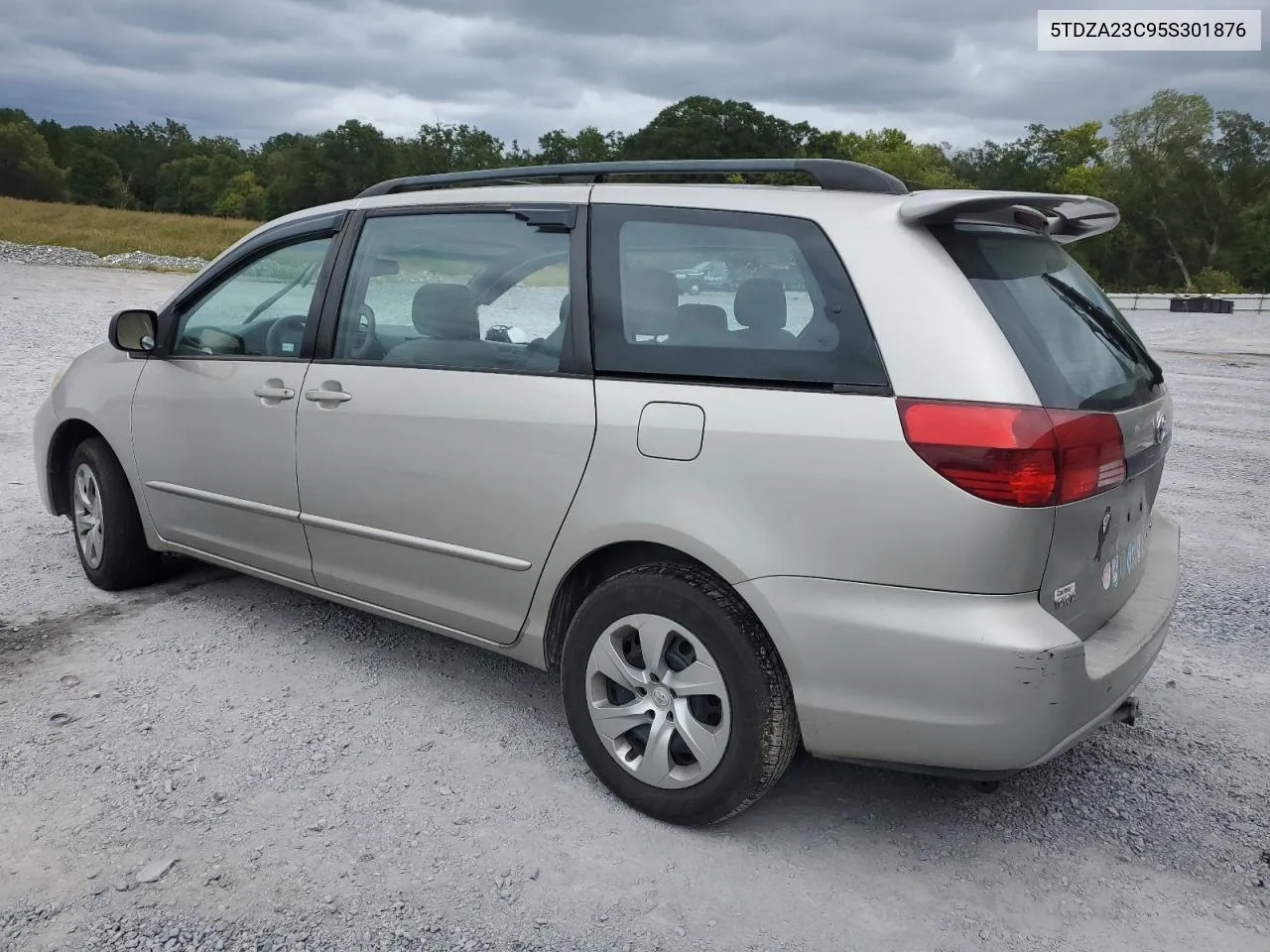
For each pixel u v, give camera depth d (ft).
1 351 39.14
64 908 8.21
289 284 12.97
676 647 9.51
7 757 10.52
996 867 9.16
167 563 16.10
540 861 9.04
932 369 8.13
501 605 10.78
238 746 10.90
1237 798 10.39
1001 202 8.46
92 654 13.17
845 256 8.74
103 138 478.59
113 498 14.96
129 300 66.80
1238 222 265.54
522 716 11.83
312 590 13.00
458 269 11.14
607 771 9.96
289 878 8.69
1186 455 29.07
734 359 9.04
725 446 8.82
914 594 8.11
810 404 8.52
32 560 16.85
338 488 11.96
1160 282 276.62
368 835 9.34
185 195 440.04
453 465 10.75
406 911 8.31
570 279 10.19
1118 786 10.59
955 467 7.86
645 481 9.29
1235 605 16.33
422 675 12.85
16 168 376.68
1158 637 9.50
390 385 11.37
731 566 8.76
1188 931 8.34
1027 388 8.00
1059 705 7.99
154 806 9.69
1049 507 7.91
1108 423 8.52
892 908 8.54
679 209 9.77
